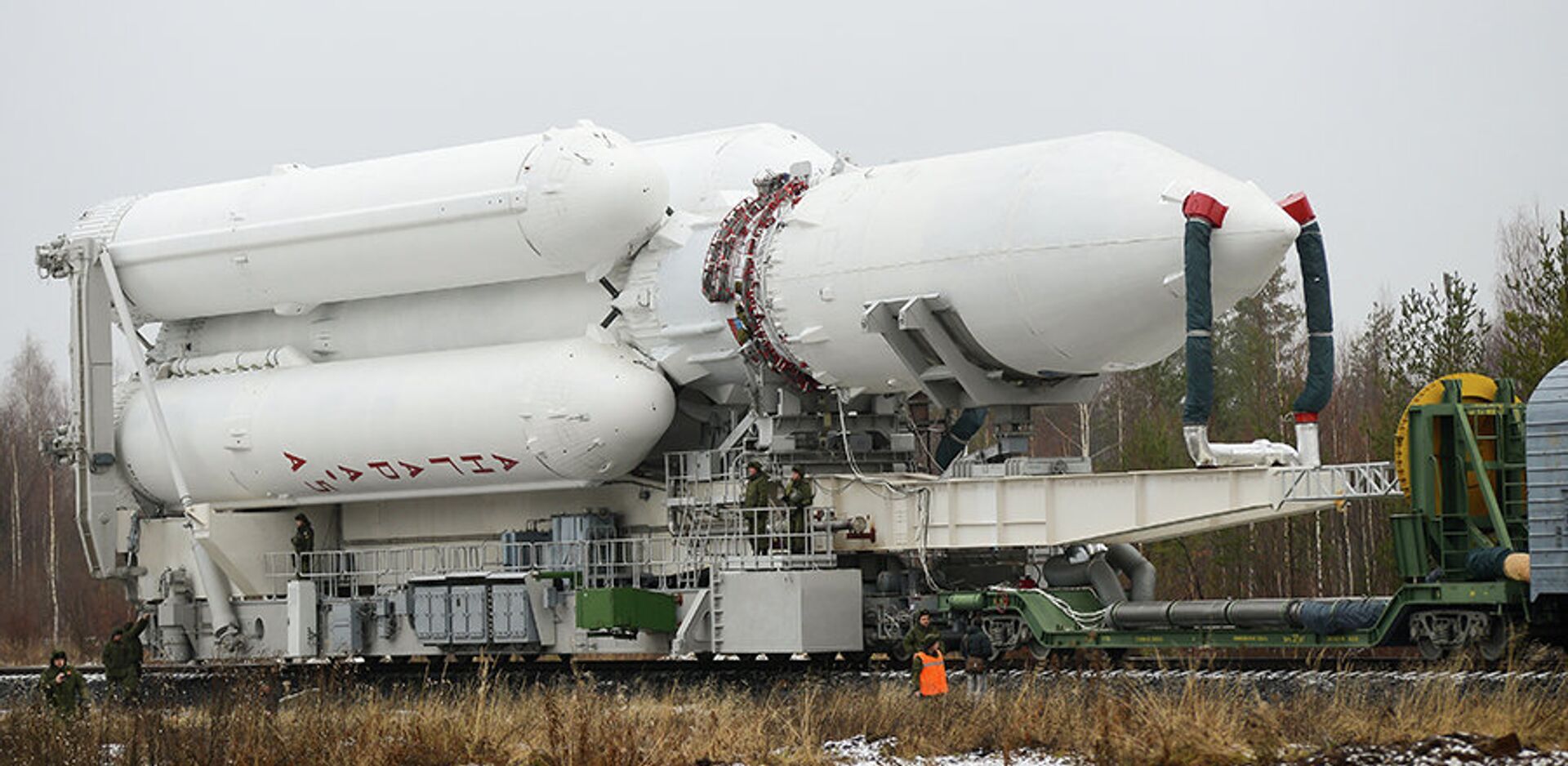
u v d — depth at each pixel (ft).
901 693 106.22
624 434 135.64
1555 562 94.79
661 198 137.80
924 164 126.82
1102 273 114.83
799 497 127.24
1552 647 102.37
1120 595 123.03
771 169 141.08
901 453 136.87
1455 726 84.38
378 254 145.59
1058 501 121.60
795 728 98.84
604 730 93.40
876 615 128.88
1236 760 81.20
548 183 135.85
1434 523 104.12
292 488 154.20
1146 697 92.38
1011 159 121.08
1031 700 97.45
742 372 134.92
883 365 125.49
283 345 158.30
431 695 123.03
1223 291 113.50
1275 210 111.65
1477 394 107.45
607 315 140.56
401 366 147.84
